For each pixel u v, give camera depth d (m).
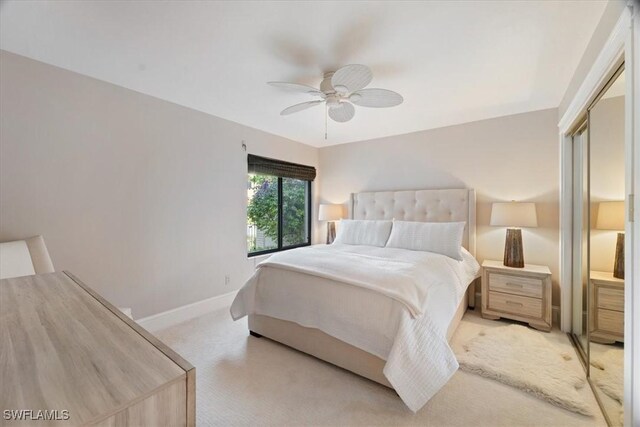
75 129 2.15
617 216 1.51
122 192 2.41
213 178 3.15
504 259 2.89
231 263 3.36
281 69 2.11
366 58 1.95
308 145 4.53
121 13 1.49
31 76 1.95
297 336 2.17
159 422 0.53
